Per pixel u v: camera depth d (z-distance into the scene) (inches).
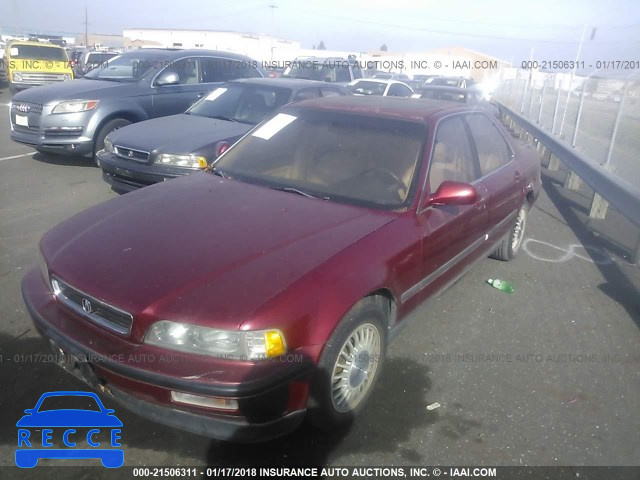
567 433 116.5
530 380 135.0
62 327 104.7
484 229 166.7
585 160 274.4
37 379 126.2
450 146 153.9
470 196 131.0
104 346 98.1
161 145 239.0
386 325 121.7
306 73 581.6
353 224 121.9
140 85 337.4
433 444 111.7
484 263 212.8
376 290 112.9
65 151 315.6
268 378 91.9
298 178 145.2
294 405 99.0
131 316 94.9
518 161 197.9
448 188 132.3
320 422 107.4
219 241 111.4
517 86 819.4
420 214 131.4
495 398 127.3
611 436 116.2
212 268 101.9
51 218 236.1
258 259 105.2
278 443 110.0
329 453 108.0
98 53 966.4
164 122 276.7
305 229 118.0
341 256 108.8
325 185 140.4
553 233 256.5
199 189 142.1
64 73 804.6
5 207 249.6
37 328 110.2
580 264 216.4
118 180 249.1
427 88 616.4
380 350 121.6
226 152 166.2
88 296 100.3
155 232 115.9
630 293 190.1
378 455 108.0
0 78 971.9
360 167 142.0
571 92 452.4
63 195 271.7
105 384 101.3
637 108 280.5
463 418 119.9
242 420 93.6
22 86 768.9
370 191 135.8
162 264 103.6
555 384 133.9
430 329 157.9
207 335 91.7
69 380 126.3
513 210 192.4
